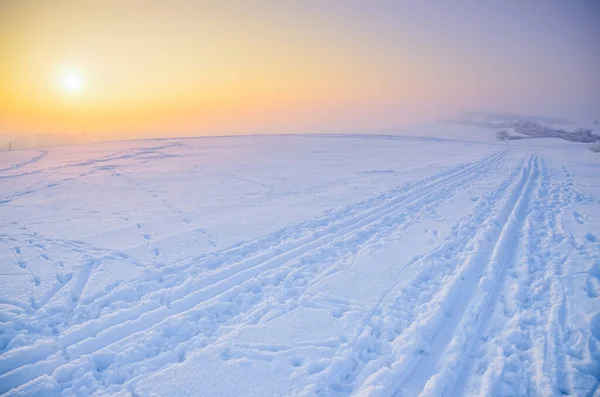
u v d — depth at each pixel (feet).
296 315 15.20
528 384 10.66
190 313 15.49
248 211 32.78
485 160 71.15
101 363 12.76
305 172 57.11
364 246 23.13
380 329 14.05
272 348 13.11
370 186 44.04
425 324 13.65
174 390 11.19
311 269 19.93
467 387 10.81
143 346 13.35
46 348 13.47
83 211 33.17
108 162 69.72
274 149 96.84
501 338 12.89
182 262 21.17
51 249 23.41
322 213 31.58
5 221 29.99
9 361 12.64
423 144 118.21
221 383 11.44
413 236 24.64
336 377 11.47
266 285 18.34
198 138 131.95
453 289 16.48
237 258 21.89
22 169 61.16
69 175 54.44
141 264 20.97
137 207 34.63
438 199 35.65
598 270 17.66
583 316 13.61
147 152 87.71
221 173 56.29
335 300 16.34
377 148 102.01
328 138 135.85
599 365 11.05
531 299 15.43
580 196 34.65
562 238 22.53
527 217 27.58
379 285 17.60
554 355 11.64
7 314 15.67
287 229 27.35
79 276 19.44
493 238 23.44
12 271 20.06
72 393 11.30
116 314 15.42
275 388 11.16
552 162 66.80
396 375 11.27
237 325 14.69
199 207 34.50
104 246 23.94
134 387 11.43
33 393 11.30
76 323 15.21
